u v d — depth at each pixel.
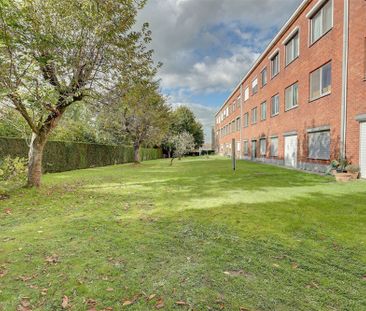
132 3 8.73
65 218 5.51
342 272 3.11
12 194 8.16
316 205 6.31
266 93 22.69
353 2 10.70
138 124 23.78
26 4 7.27
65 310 2.42
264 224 4.90
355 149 10.62
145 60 9.79
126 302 2.53
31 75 7.54
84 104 10.41
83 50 8.38
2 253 3.66
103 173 16.19
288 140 17.78
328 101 12.61
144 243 4.04
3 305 2.47
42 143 9.38
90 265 3.30
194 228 4.73
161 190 8.98
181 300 2.56
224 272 3.11
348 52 10.99
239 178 11.87
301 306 2.46
